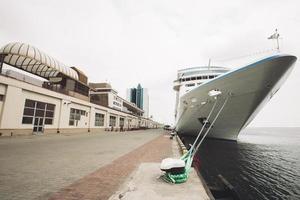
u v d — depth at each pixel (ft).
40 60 62.23
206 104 49.19
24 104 52.21
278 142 109.29
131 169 18.83
